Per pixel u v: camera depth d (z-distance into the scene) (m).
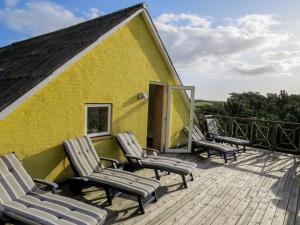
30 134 4.04
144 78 6.75
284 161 7.37
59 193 4.36
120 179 3.98
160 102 7.94
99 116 5.54
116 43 5.71
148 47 6.82
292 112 16.17
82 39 5.39
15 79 4.59
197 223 3.54
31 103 4.01
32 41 8.12
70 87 4.68
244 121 9.88
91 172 4.36
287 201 4.47
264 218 3.79
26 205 2.89
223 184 5.23
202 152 8.23
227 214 3.87
